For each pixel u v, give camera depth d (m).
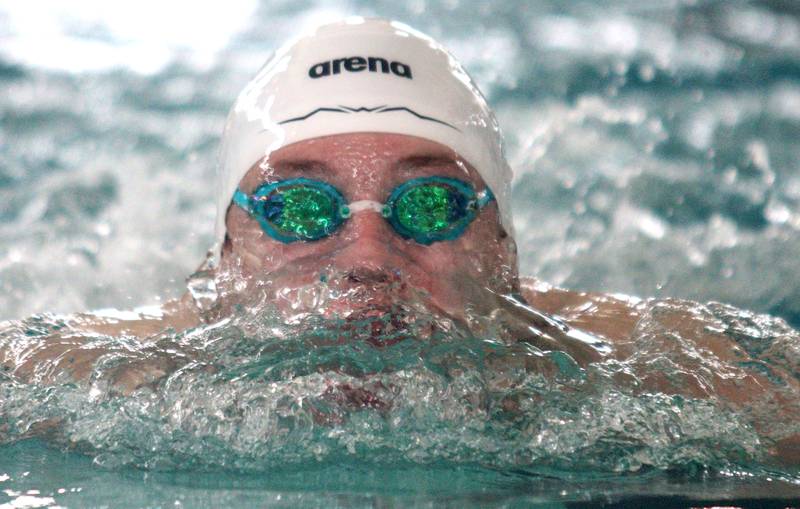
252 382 5.41
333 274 6.01
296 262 6.12
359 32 7.02
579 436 5.16
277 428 5.18
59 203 12.21
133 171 13.27
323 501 4.40
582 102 15.77
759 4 20.58
